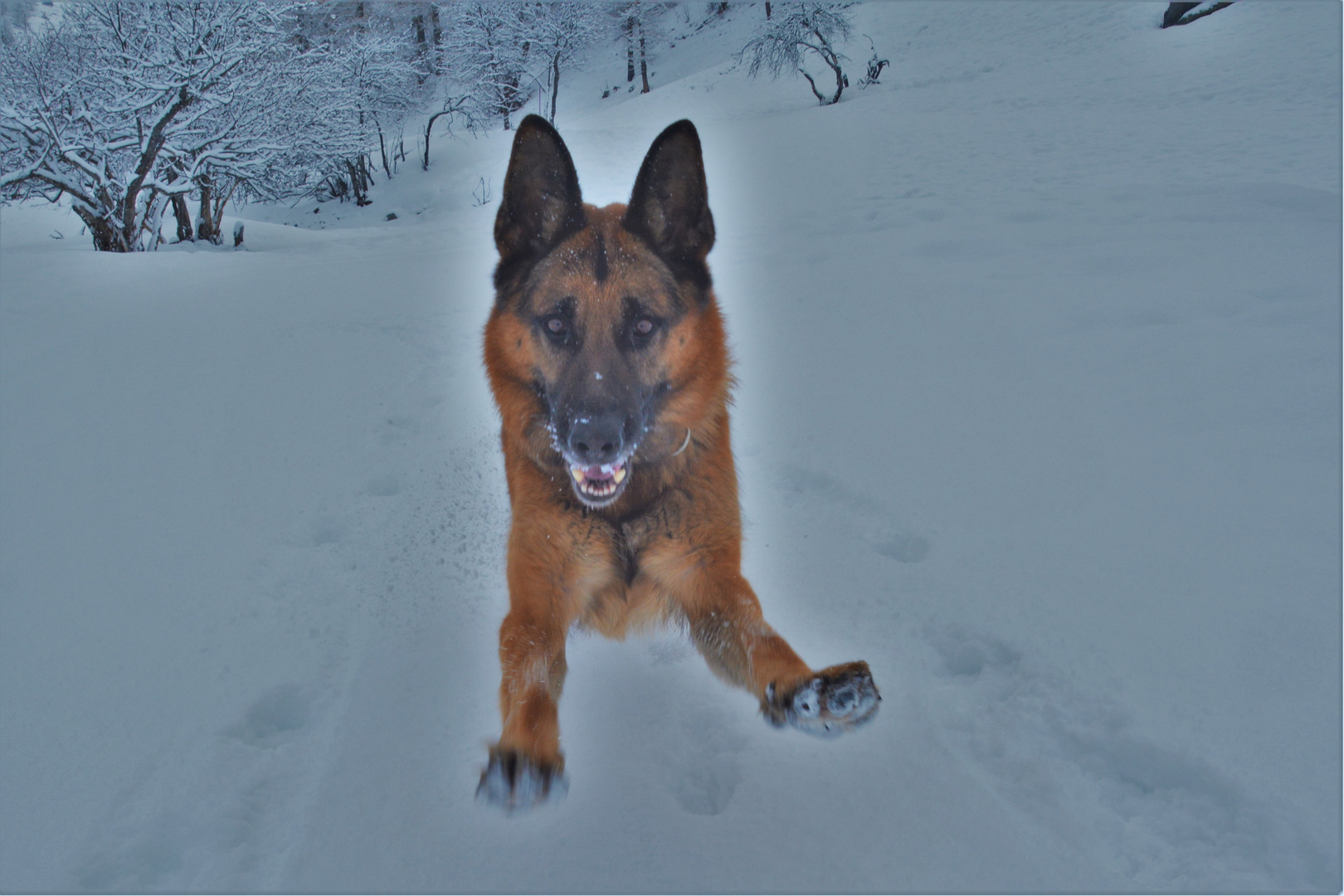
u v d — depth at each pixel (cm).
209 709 242
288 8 1719
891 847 194
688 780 225
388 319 680
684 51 4088
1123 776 209
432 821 207
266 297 777
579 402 230
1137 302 497
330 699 250
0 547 327
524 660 220
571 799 214
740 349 523
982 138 1667
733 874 189
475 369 547
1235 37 2070
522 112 3681
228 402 479
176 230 1719
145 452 412
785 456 386
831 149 1822
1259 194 762
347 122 2033
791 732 234
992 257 654
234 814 208
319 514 357
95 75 1435
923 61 2739
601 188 2142
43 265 954
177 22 1452
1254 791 192
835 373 464
